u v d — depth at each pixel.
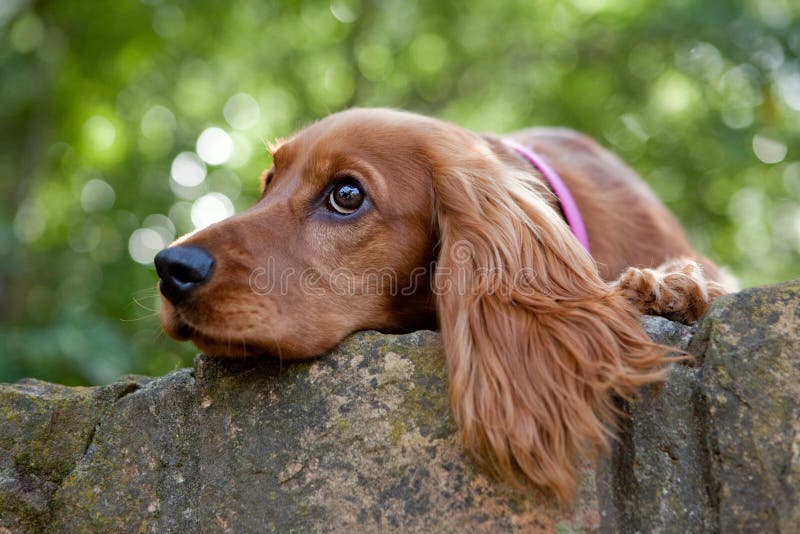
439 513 1.84
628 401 1.92
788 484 1.72
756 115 7.80
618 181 3.39
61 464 2.14
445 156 2.45
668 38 7.87
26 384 2.36
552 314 2.02
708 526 1.78
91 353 4.93
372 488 1.88
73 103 7.78
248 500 1.93
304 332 2.16
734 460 1.78
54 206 8.33
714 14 7.04
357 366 2.04
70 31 7.28
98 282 7.13
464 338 2.01
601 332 1.96
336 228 2.36
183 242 2.16
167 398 2.13
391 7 8.58
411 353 2.04
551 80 9.08
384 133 2.50
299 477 1.92
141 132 8.35
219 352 2.12
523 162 2.93
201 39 7.80
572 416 1.87
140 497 2.05
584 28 8.55
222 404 2.07
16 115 7.37
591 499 1.81
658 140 8.92
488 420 1.88
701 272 2.33
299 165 2.46
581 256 2.27
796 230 10.02
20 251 6.04
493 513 1.82
